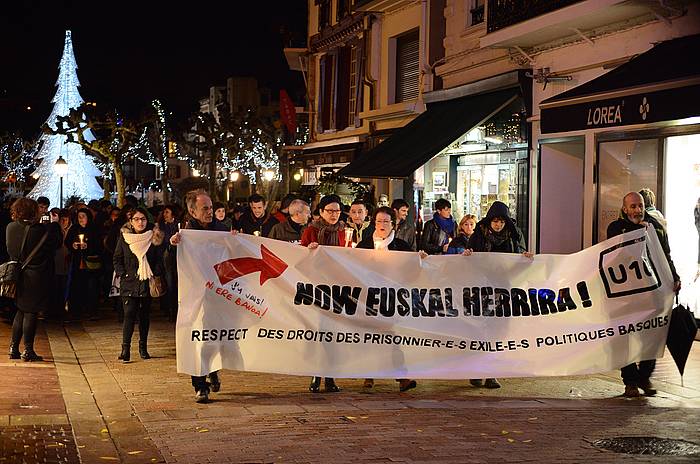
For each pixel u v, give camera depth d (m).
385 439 7.83
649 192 11.09
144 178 93.62
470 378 9.96
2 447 7.60
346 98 29.72
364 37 27.36
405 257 9.96
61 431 8.23
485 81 20.20
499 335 10.05
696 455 7.37
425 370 9.95
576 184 18.23
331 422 8.50
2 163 71.88
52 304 12.34
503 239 10.77
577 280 10.15
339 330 9.80
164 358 12.72
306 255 9.76
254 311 9.61
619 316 10.13
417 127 22.22
